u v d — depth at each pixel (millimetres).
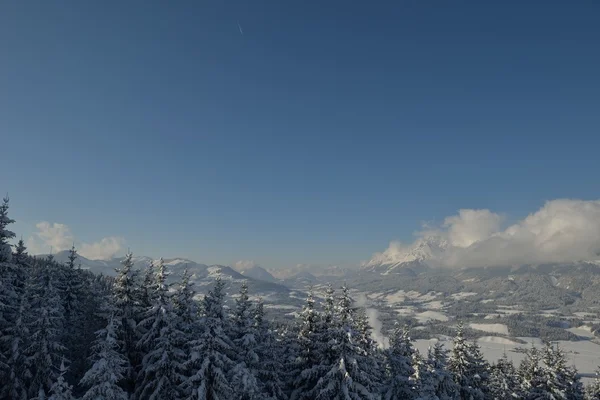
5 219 30250
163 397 26656
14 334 29656
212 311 26578
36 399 20656
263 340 31938
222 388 25391
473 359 44531
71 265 43438
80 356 34750
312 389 29562
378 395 28406
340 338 28234
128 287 29062
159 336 28547
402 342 37625
